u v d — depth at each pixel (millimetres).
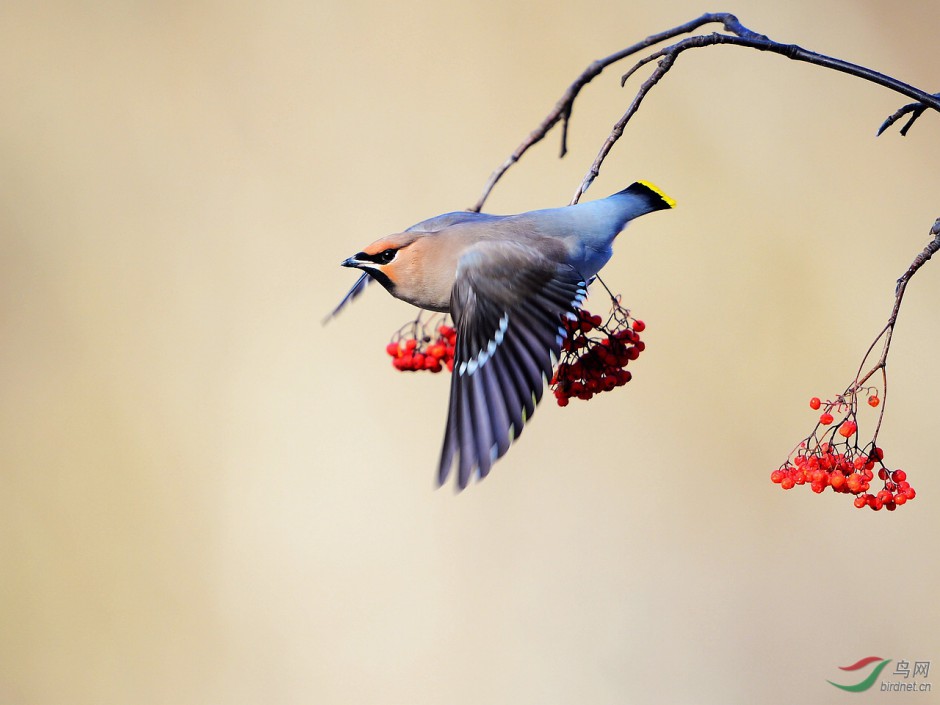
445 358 8961
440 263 8672
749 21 19672
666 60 8781
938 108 7730
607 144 9023
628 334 8828
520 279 8375
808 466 8383
